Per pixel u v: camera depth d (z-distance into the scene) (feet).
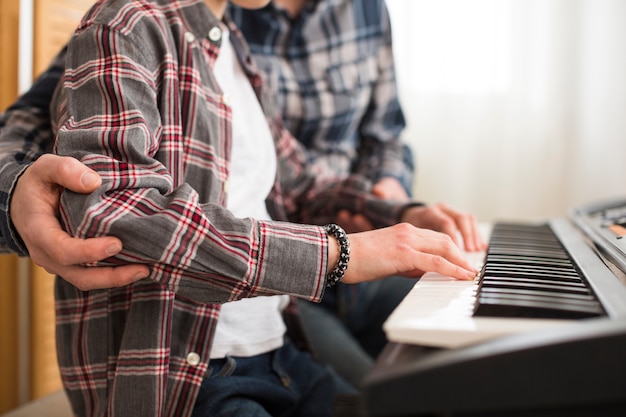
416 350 1.62
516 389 1.42
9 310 4.16
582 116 6.96
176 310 2.61
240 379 2.74
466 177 7.20
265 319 3.02
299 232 2.31
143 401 2.40
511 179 7.14
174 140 2.61
